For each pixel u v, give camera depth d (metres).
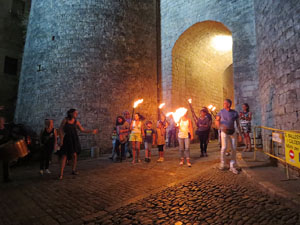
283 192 2.78
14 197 3.31
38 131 11.45
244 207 2.63
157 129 6.23
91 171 5.25
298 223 2.12
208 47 14.77
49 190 3.66
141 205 2.88
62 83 11.38
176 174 4.54
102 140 11.05
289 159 3.32
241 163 4.98
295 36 3.93
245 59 9.39
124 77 12.18
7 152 4.05
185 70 13.82
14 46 16.97
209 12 11.00
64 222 2.43
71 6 12.06
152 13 14.29
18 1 17.58
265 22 5.80
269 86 5.43
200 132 6.75
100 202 3.04
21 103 12.98
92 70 11.41
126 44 12.55
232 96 22.98
